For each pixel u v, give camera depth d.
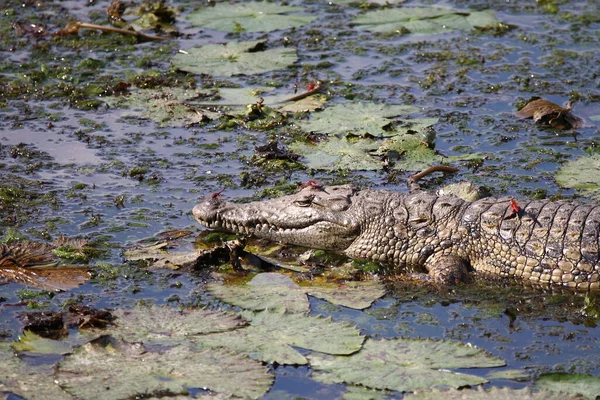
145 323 10.59
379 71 19.33
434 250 12.56
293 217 13.11
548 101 17.25
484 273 12.38
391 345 10.26
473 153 15.78
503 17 22.36
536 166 15.27
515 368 9.95
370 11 22.81
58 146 16.03
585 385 9.61
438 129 16.77
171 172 15.14
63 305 11.16
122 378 9.41
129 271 12.09
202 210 13.34
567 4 23.20
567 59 19.81
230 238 13.29
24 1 23.14
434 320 11.10
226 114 17.27
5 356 9.92
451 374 9.63
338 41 20.97
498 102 17.88
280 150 15.80
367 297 11.56
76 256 12.36
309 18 22.08
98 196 14.25
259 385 9.34
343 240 12.94
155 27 21.58
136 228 13.30
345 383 9.53
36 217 13.51
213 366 9.68
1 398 9.09
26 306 11.13
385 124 16.52
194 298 11.44
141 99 17.94
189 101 17.84
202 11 22.45
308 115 17.20
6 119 17.11
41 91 18.33
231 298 11.33
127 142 16.23
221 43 20.75
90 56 20.06
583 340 10.62
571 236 12.05
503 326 10.98
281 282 11.88
